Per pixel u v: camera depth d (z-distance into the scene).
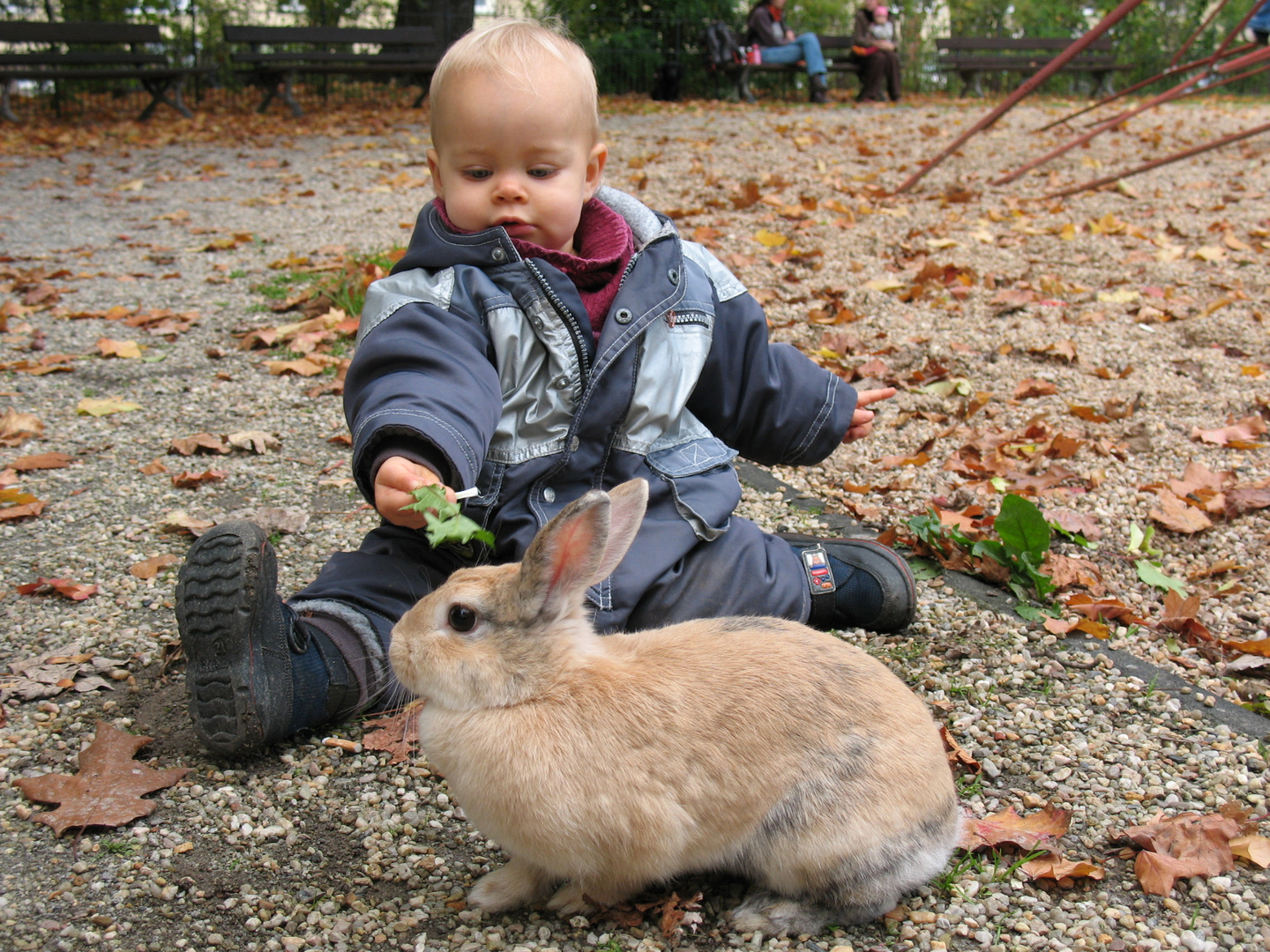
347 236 7.71
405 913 2.17
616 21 17.11
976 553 3.57
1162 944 2.12
